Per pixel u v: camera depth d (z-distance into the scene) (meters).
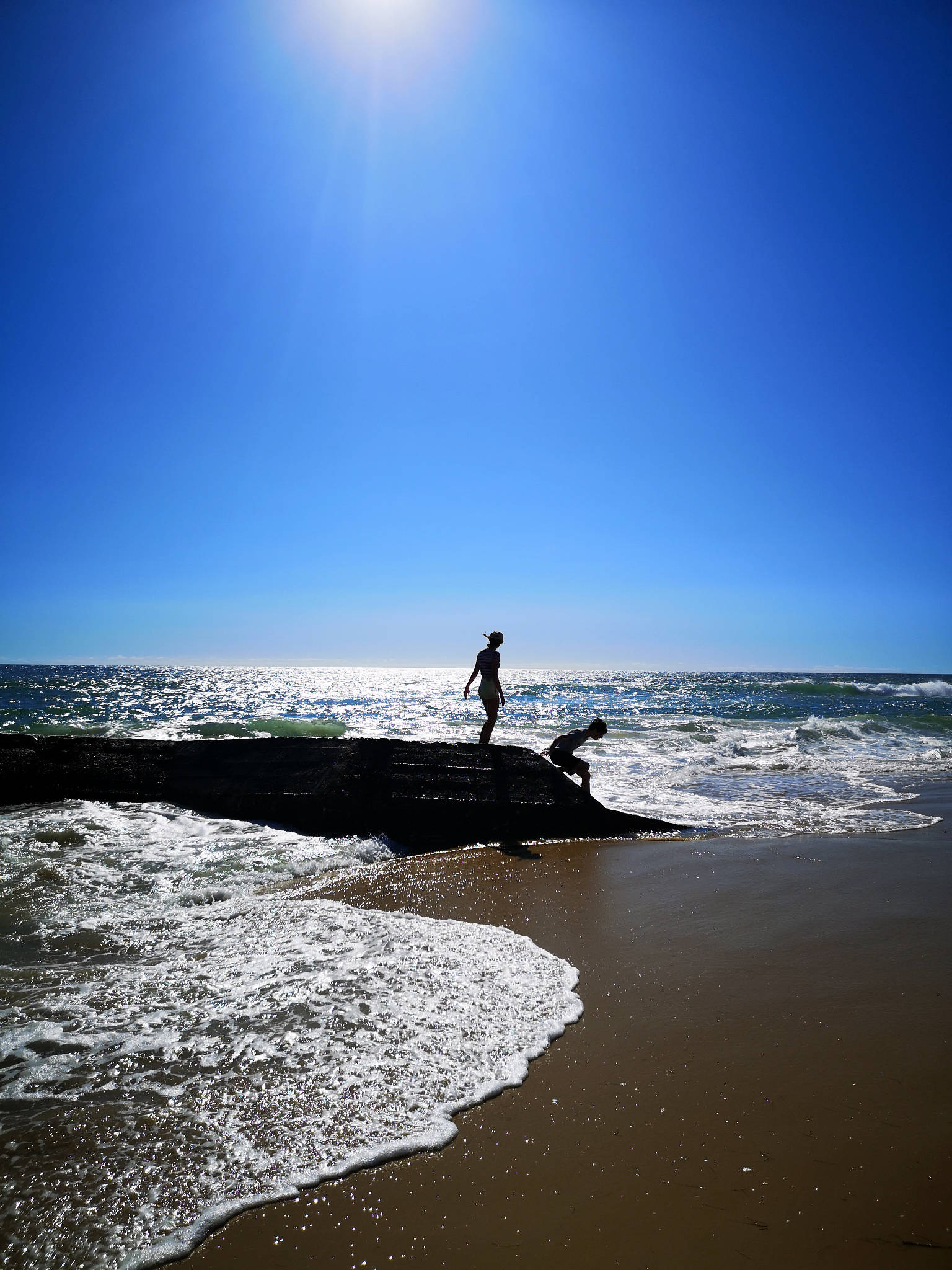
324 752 8.80
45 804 8.38
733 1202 2.26
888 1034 3.42
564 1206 2.24
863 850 7.50
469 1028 3.37
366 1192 2.29
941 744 18.25
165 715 24.88
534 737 18.98
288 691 47.91
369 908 5.35
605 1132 2.62
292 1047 3.13
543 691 47.81
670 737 19.03
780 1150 2.52
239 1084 2.85
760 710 30.66
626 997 3.83
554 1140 2.57
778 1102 2.83
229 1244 2.07
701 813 9.59
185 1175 2.33
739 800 10.68
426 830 7.86
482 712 30.53
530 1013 3.57
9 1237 2.05
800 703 36.00
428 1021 3.42
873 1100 2.85
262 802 8.05
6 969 4.07
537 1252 2.05
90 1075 2.91
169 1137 2.52
